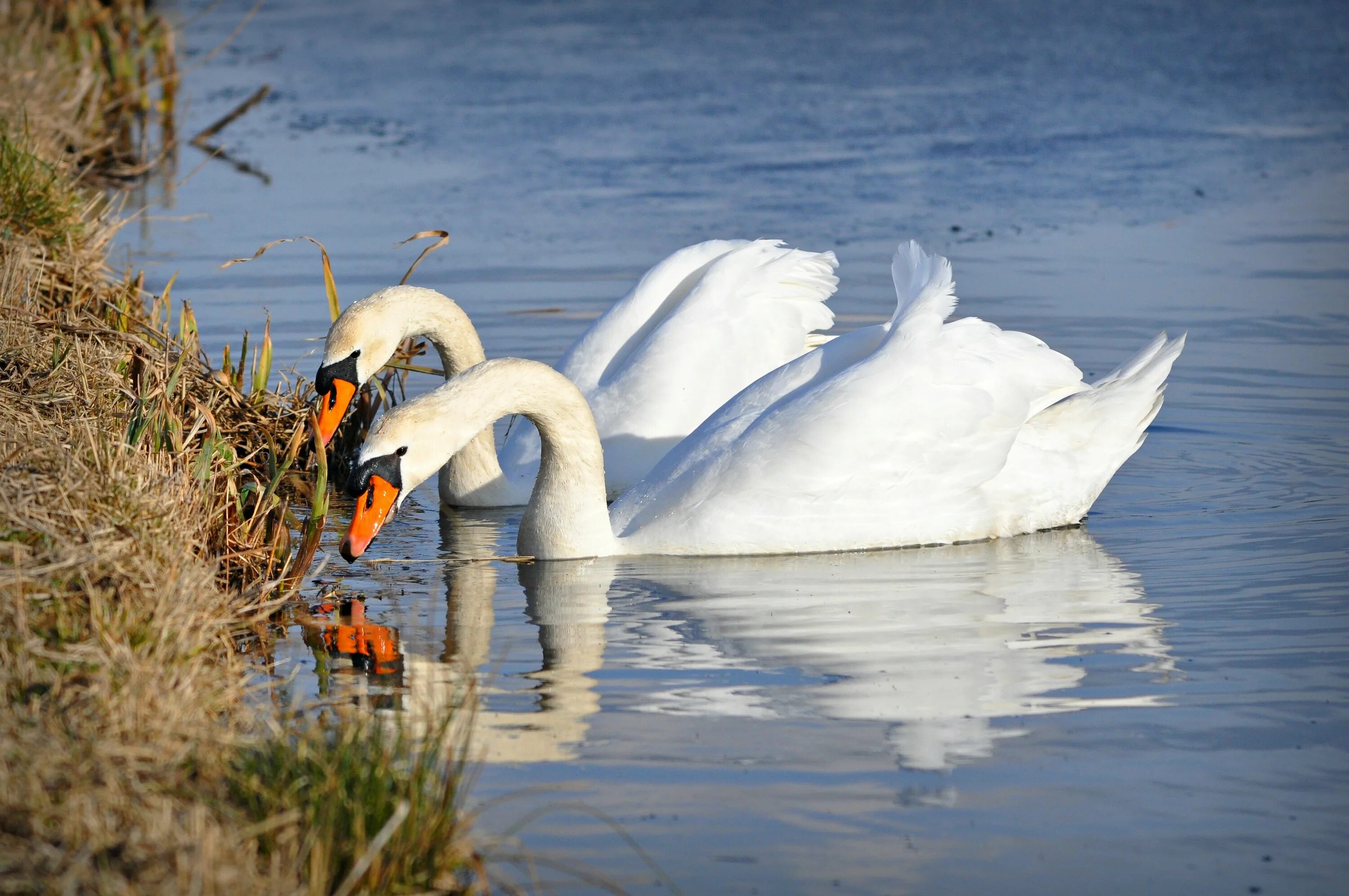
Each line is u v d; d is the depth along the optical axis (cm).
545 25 3850
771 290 1491
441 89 3169
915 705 890
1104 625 1016
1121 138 2666
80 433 1077
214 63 3509
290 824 697
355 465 1165
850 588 1112
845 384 1216
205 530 1097
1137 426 1274
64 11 2941
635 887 704
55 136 2259
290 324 1766
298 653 991
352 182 2491
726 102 3000
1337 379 1590
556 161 2600
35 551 901
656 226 2206
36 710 754
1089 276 1956
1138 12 3756
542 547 1220
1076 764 815
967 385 1213
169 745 746
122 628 849
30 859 654
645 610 1073
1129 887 702
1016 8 3862
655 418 1421
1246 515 1263
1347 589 1073
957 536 1234
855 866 720
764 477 1206
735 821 758
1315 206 2261
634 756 827
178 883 644
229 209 2330
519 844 738
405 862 694
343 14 4078
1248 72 3114
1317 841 738
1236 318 1778
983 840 741
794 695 905
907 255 1338
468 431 1177
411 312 1380
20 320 1316
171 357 1434
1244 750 827
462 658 977
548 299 1883
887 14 3850
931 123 2800
